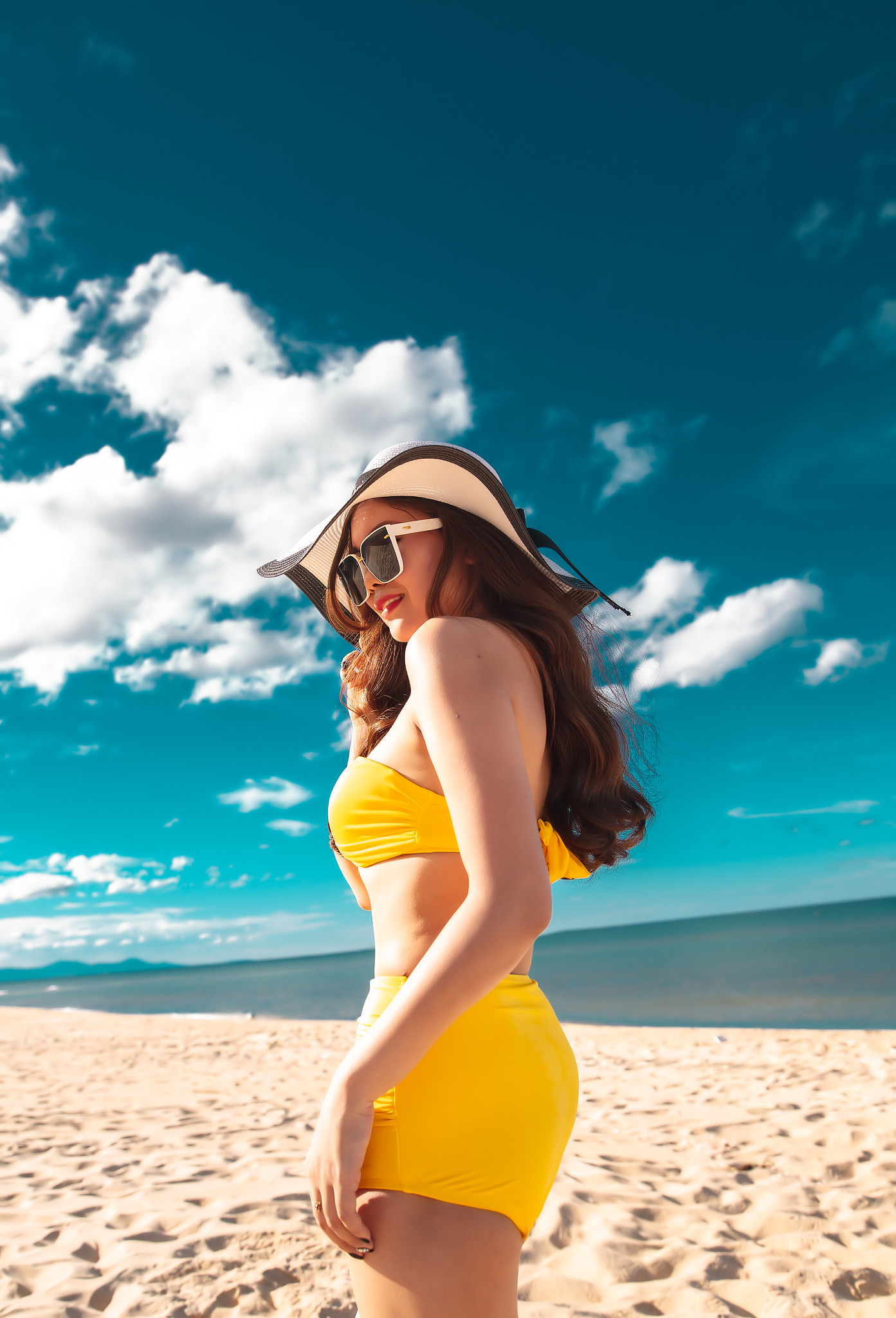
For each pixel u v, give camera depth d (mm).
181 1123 5512
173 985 62094
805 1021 13641
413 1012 836
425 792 1052
